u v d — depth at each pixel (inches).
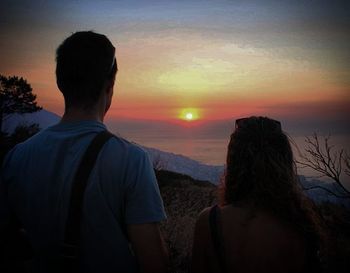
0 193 55.4
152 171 54.4
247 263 57.7
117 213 51.8
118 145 52.8
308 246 58.9
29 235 54.3
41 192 51.9
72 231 50.1
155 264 51.4
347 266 175.3
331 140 241.8
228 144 66.5
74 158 51.8
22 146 55.9
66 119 54.8
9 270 56.5
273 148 62.6
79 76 52.8
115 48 57.4
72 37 54.6
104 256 51.8
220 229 60.1
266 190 59.5
